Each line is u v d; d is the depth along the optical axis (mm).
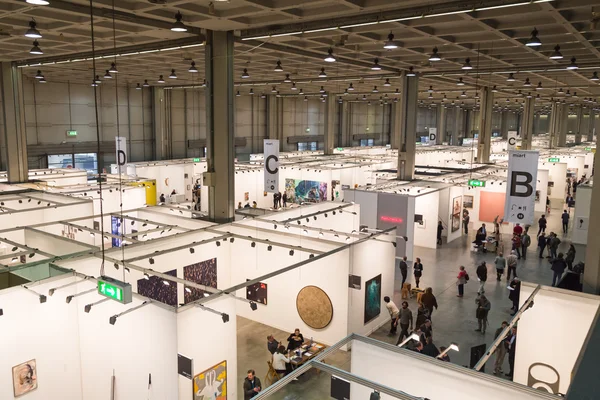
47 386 7383
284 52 13750
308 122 38000
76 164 25031
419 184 18031
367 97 36250
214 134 11812
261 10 9023
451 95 32969
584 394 4730
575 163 29562
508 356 9328
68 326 7645
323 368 5027
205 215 13328
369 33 11516
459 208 19172
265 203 23953
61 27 10797
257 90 29953
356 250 9898
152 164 22375
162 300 9836
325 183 22312
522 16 9539
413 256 16469
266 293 11156
